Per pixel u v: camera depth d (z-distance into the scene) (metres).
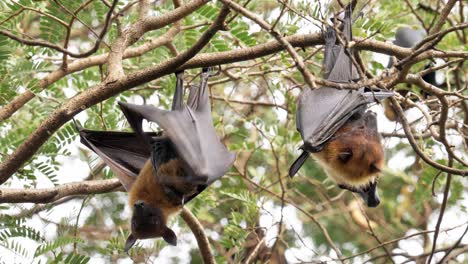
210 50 17.50
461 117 21.05
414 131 18.69
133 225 14.14
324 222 23.95
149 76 13.42
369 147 15.61
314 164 22.84
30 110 18.06
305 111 15.65
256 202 18.05
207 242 16.03
